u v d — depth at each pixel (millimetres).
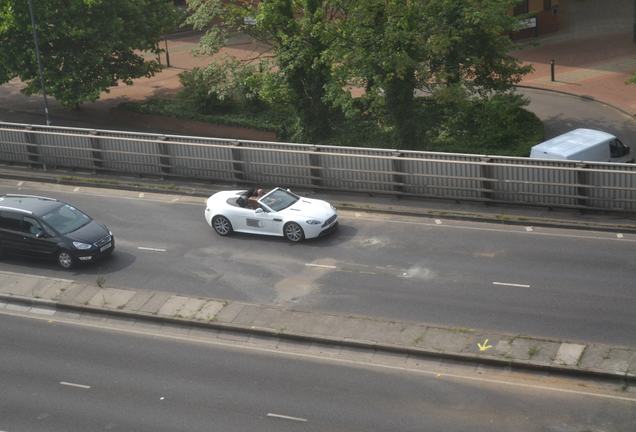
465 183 32250
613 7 65062
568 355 22016
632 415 19766
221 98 43719
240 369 22719
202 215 33062
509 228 30344
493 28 39219
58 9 46031
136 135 37406
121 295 26953
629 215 30375
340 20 39938
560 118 45094
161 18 51344
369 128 43844
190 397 21453
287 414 20453
